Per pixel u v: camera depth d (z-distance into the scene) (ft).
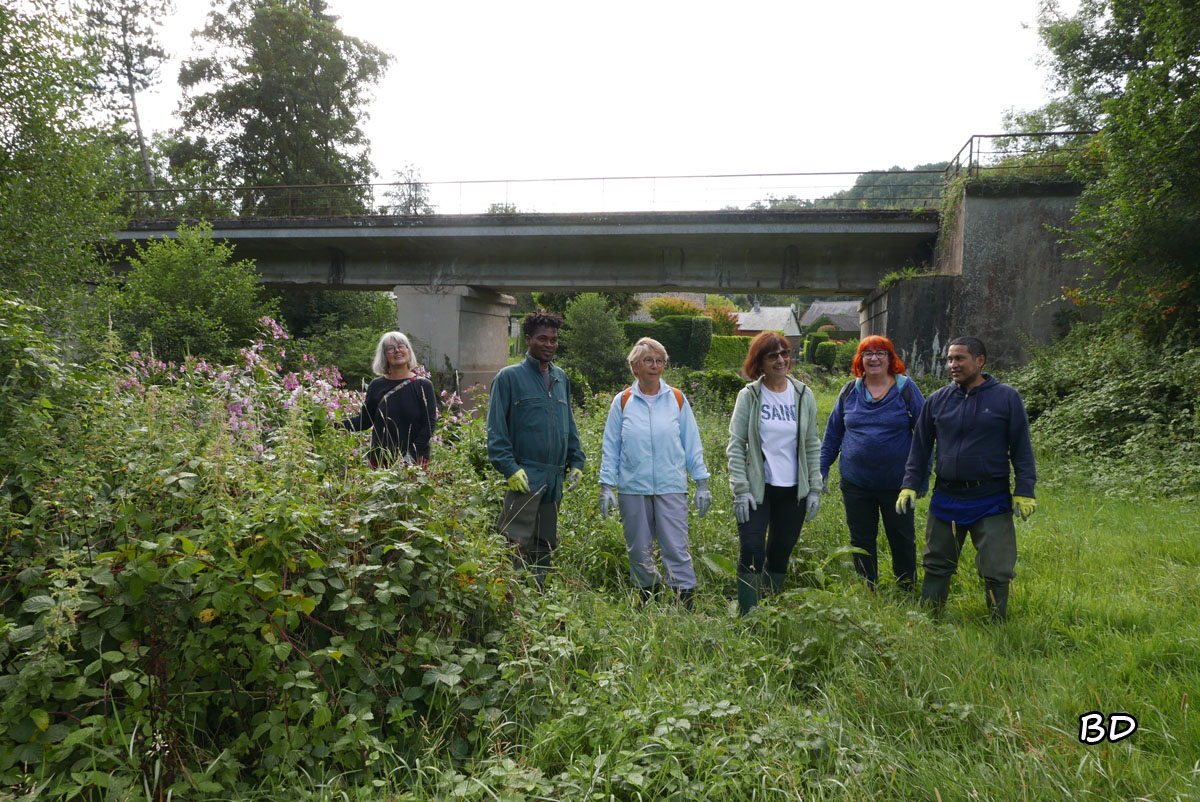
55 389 9.02
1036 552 16.80
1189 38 31.45
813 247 67.56
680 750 7.59
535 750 7.68
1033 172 51.47
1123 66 60.70
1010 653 10.64
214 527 7.72
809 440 13.87
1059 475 28.37
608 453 13.84
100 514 7.83
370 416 14.85
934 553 13.06
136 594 7.11
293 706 7.36
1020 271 51.16
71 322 34.76
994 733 8.07
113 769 6.62
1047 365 41.75
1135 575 14.64
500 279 78.02
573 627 10.00
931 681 9.25
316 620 8.10
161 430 9.59
